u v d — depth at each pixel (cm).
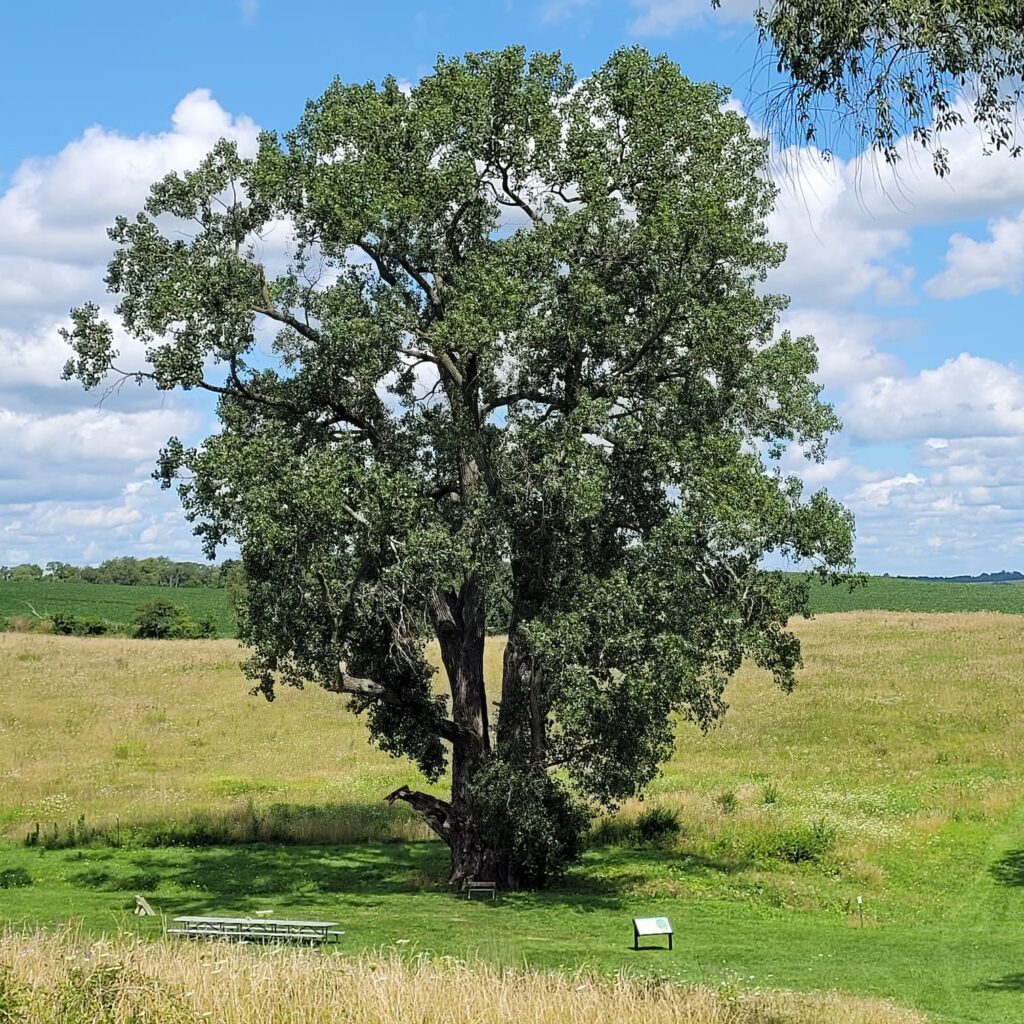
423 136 2616
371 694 2788
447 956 1673
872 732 5081
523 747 2738
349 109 2642
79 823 3481
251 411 2838
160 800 4059
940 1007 1702
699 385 2716
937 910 2588
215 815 3719
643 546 2608
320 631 2627
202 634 9556
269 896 2670
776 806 3734
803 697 5778
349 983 1455
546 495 2592
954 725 5116
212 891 2734
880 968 1977
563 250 2581
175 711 6116
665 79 2661
